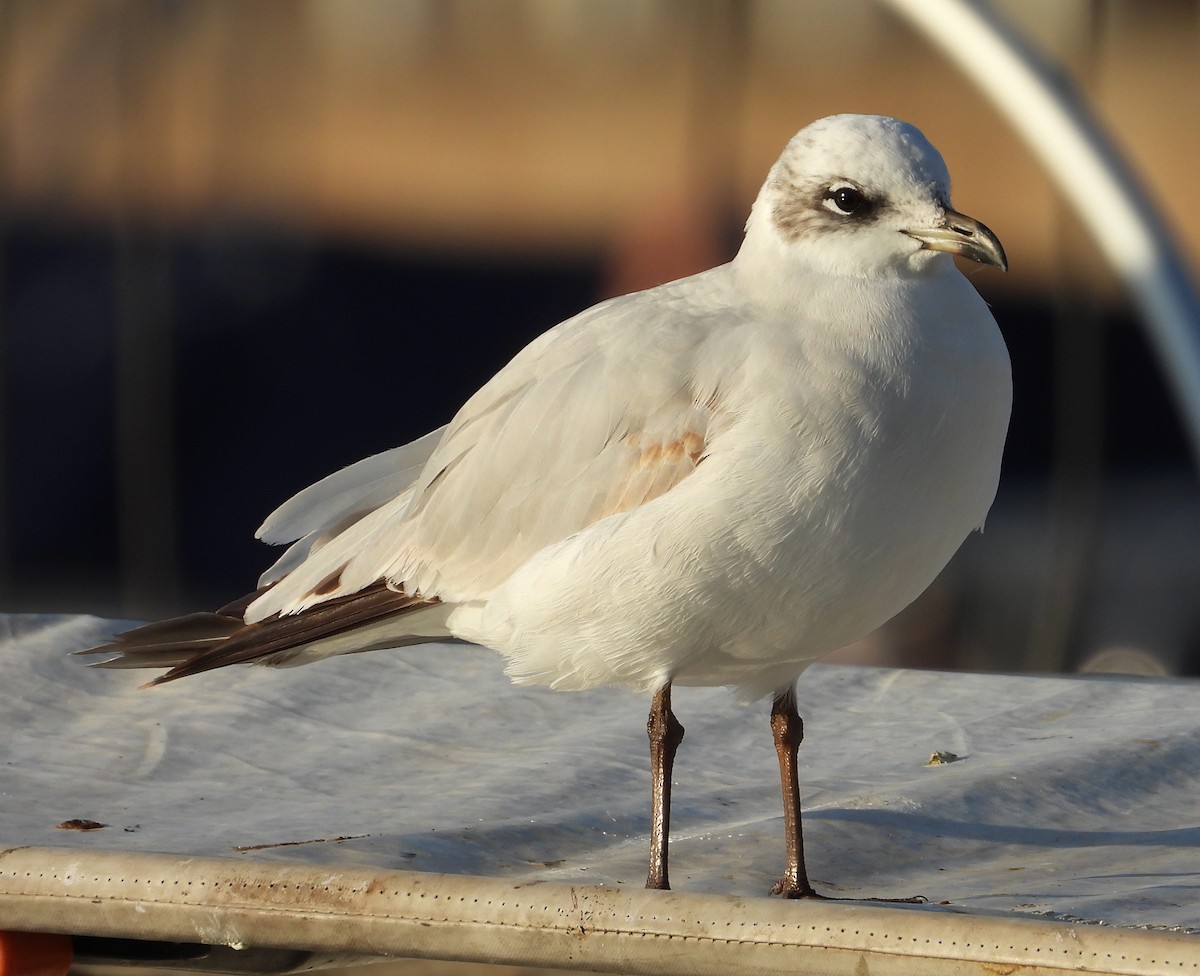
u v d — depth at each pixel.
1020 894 6.92
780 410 7.38
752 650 7.79
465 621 8.48
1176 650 20.03
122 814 7.80
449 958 6.11
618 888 6.04
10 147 36.75
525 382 8.30
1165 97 45.72
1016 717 9.41
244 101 48.56
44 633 10.21
